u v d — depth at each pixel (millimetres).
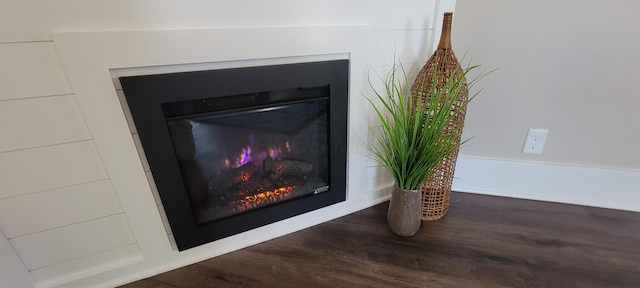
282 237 1255
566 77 1226
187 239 1064
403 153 1045
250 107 992
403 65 1195
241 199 1190
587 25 1132
